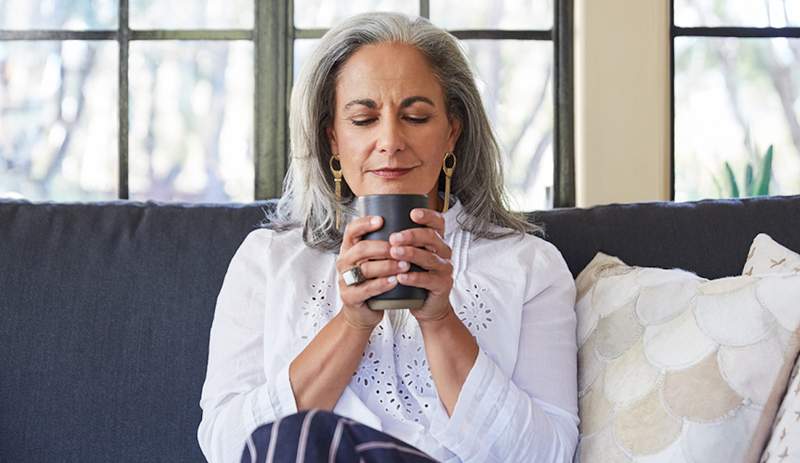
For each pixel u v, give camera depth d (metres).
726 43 2.48
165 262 1.82
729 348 1.36
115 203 1.91
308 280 1.67
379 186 1.60
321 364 1.51
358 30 1.64
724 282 1.44
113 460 1.73
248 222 1.86
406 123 1.61
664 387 1.41
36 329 1.77
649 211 1.87
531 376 1.60
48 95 2.47
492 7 2.46
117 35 2.46
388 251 1.29
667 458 1.36
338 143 1.65
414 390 1.57
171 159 2.47
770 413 1.32
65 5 2.46
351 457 1.02
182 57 2.47
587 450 1.53
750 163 2.48
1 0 2.47
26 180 2.47
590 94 2.38
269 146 2.45
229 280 1.72
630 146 2.38
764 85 2.49
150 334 1.77
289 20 2.44
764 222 1.83
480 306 1.63
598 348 1.61
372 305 1.34
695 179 2.47
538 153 2.46
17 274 1.80
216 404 1.60
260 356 1.65
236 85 2.47
